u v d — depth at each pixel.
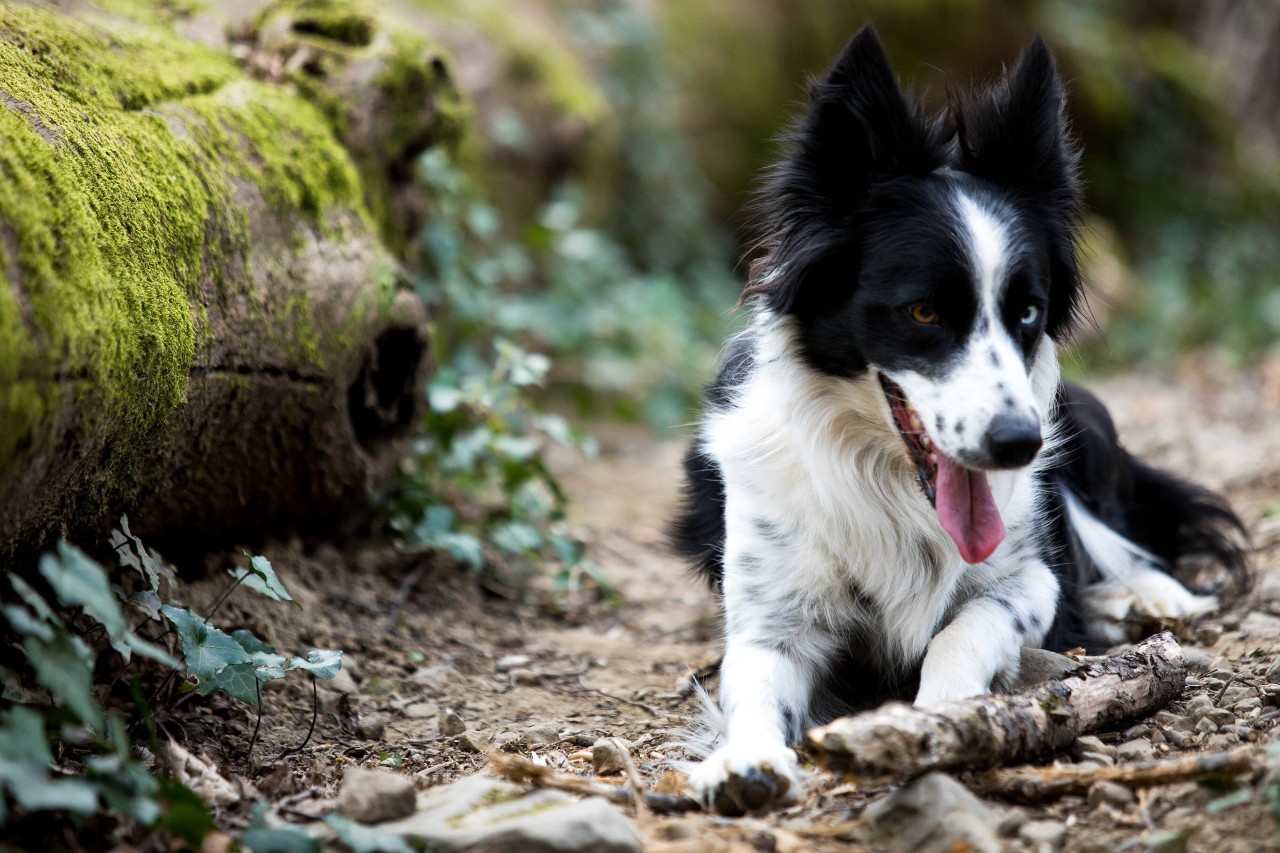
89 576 2.27
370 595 4.29
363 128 4.52
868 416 3.35
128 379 2.76
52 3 3.85
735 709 3.11
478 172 7.71
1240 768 2.48
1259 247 14.38
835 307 3.30
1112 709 2.88
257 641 2.93
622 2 10.30
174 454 3.28
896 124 3.27
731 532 3.53
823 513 3.36
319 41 4.60
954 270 3.10
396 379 4.45
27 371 2.28
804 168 3.32
